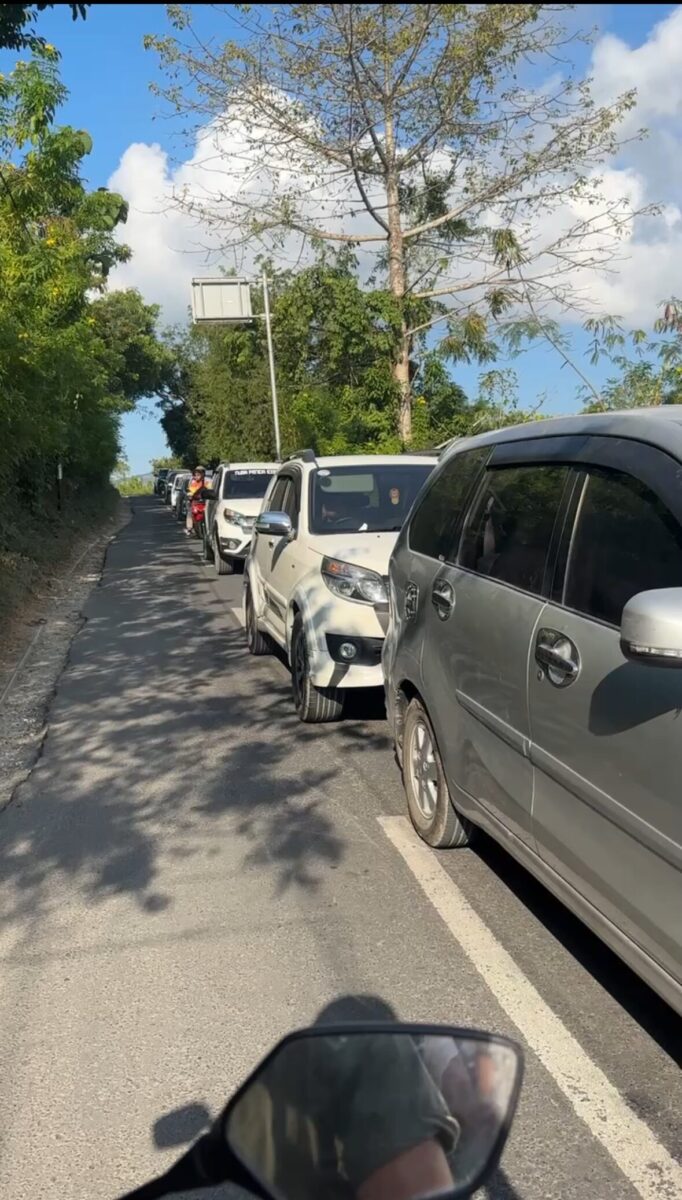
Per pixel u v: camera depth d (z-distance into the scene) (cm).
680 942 261
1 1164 276
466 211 2086
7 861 482
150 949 393
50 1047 329
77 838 511
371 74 1898
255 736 692
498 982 364
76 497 3388
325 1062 137
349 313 2247
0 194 1357
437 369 2306
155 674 909
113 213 2103
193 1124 291
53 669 951
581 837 312
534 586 360
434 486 517
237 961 383
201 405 3759
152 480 10675
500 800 380
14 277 1355
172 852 489
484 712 389
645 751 274
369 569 673
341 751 654
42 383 1405
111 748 673
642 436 322
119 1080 312
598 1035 331
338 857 479
